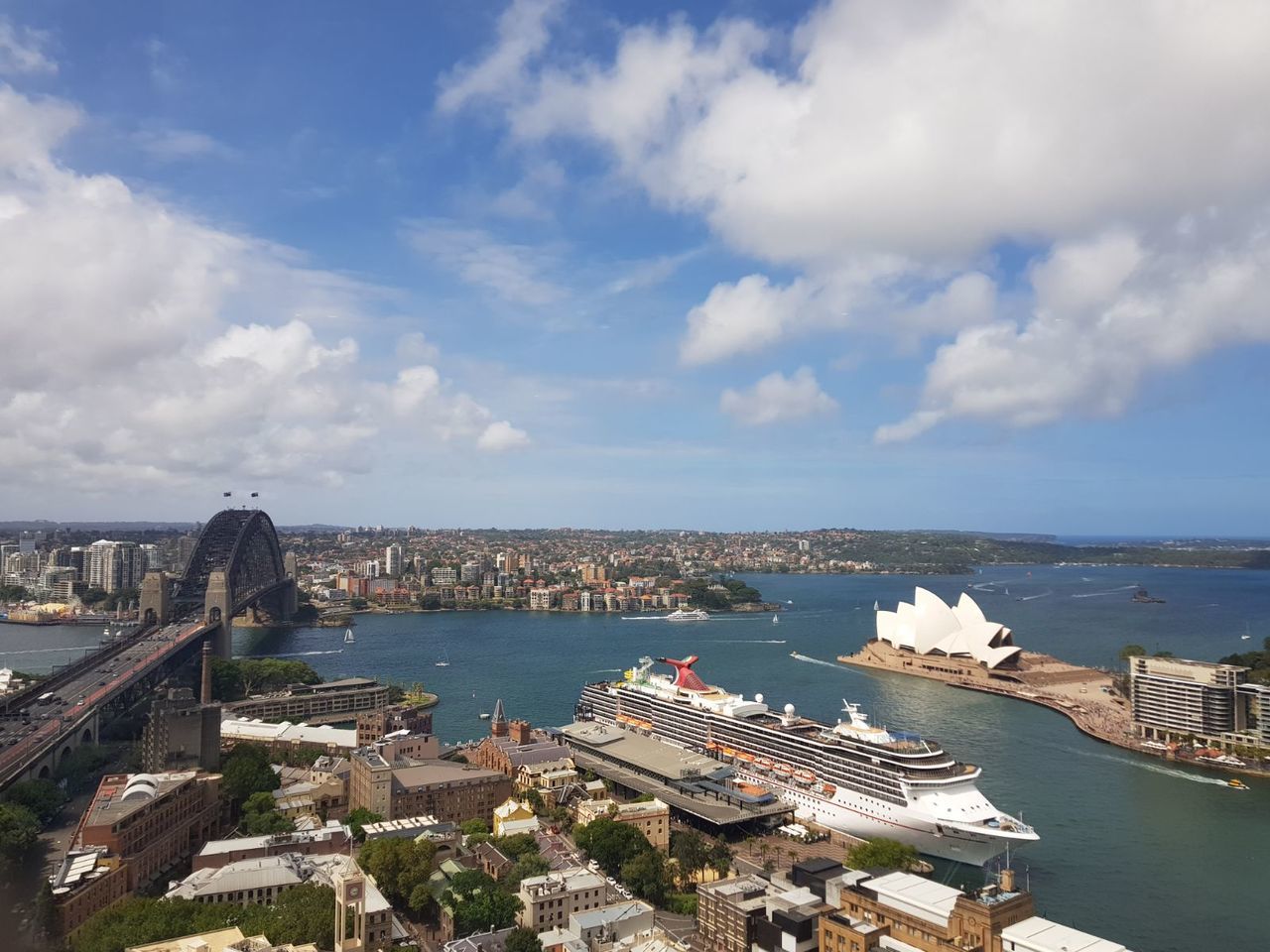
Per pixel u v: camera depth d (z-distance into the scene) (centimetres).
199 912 15825
